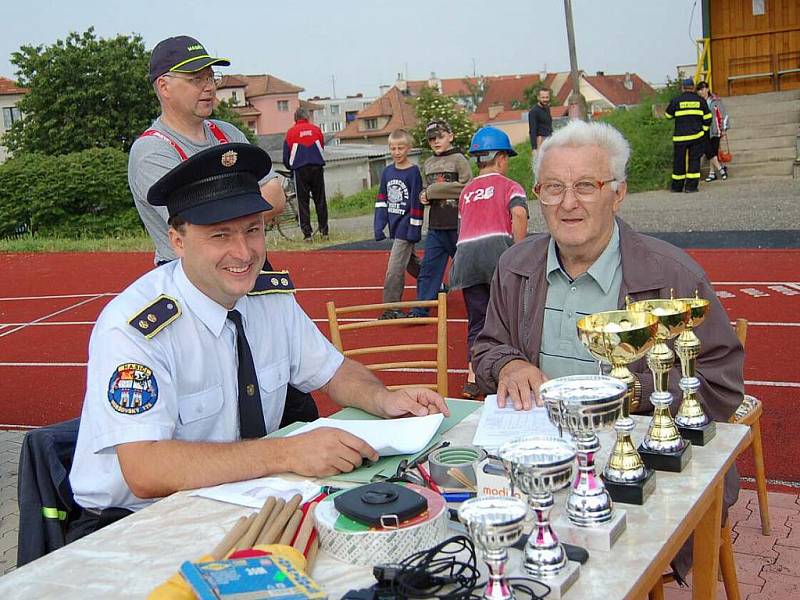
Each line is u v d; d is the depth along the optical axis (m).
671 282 3.22
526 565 1.90
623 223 3.40
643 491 2.25
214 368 3.02
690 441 2.62
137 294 2.96
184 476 2.62
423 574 1.89
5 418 7.68
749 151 19.06
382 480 2.59
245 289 2.96
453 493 2.42
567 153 3.19
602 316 2.55
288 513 2.26
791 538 4.47
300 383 3.46
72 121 43.66
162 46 4.42
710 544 2.57
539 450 1.96
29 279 14.14
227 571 1.85
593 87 98.31
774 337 8.05
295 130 15.16
